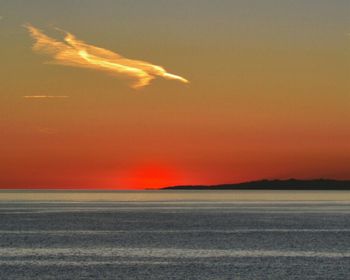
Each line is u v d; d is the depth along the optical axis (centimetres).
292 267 10244
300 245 13225
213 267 10206
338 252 12100
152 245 13175
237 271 9831
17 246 13012
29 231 16662
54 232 16350
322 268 10162
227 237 14900
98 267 10194
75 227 18038
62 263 10625
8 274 9550
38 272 9719
